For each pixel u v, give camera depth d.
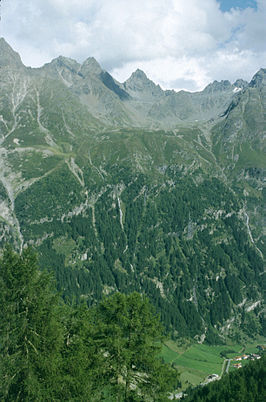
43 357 39.84
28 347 40.28
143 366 43.47
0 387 38.00
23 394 39.00
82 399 39.84
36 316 41.44
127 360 41.56
